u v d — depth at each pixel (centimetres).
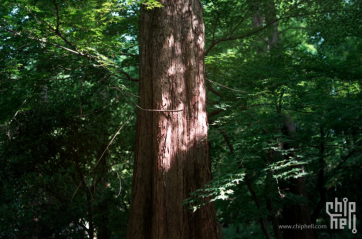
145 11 631
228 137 825
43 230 868
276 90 808
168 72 591
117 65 862
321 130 938
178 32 618
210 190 521
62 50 657
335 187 1166
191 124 594
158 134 571
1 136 841
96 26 572
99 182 970
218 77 880
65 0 535
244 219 936
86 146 926
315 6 1110
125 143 990
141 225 560
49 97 942
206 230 556
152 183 569
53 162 891
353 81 808
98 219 929
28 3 537
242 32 1051
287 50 1008
